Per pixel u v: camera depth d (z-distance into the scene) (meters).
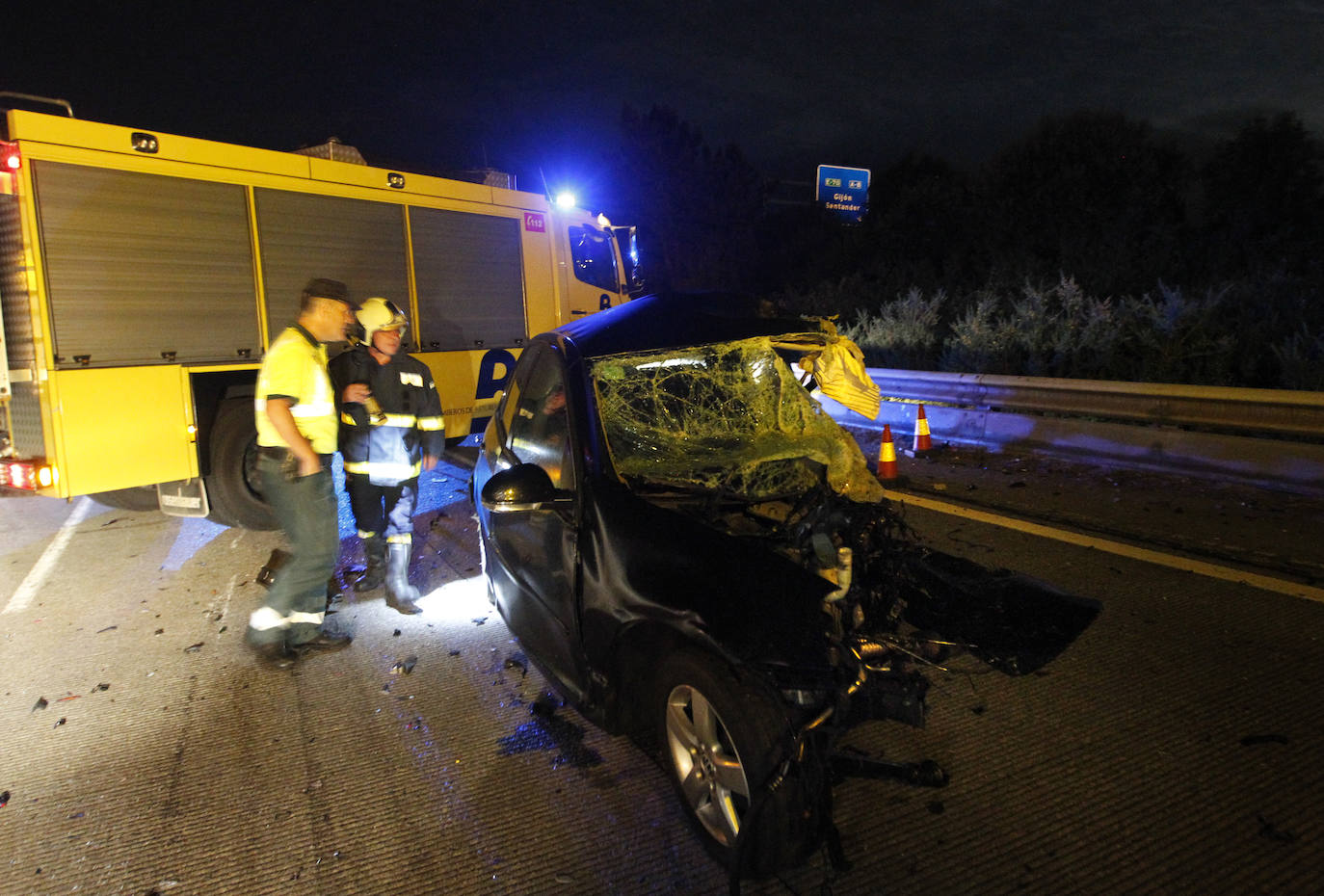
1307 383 8.01
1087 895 2.56
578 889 2.71
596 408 3.63
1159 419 7.56
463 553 6.16
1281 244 14.65
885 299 16.48
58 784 3.39
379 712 3.88
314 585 4.45
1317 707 3.52
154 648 4.68
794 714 2.56
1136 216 16.36
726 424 4.02
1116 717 3.52
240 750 3.61
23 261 5.62
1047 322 10.89
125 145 6.04
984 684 3.83
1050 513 6.39
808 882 2.67
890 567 3.43
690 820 2.89
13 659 4.58
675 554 2.88
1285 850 2.71
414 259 8.02
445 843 2.96
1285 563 5.14
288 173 7.01
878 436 9.89
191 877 2.84
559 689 3.49
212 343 6.54
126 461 6.08
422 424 5.13
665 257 23.95
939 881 2.65
